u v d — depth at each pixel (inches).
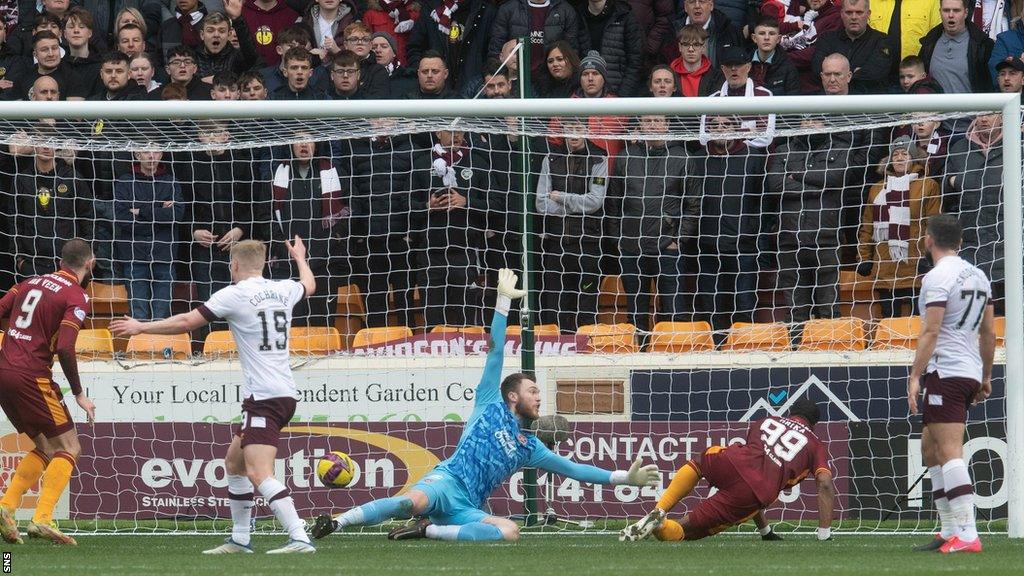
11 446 1457.9
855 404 1438.2
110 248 1610.5
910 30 1790.1
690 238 1616.6
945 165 1521.9
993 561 924.6
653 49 1851.6
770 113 1275.8
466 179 1578.5
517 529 1165.7
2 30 1859.0
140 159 1573.6
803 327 1520.7
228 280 1619.1
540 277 1620.3
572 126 1480.1
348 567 883.4
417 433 1461.6
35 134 1542.8
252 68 1807.3
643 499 1445.6
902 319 1524.4
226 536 1289.4
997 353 1449.3
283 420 1003.3
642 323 1620.3
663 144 1571.1
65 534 1226.0
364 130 1477.6
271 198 1606.8
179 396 1466.5
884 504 1416.1
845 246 1594.5
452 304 1600.6
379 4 1930.4
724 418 1459.2
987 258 1523.1
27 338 1114.7
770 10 1822.1
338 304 1622.8
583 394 1472.7
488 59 1790.1
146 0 1927.9
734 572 842.8
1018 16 1825.8
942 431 1007.0
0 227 1659.7
